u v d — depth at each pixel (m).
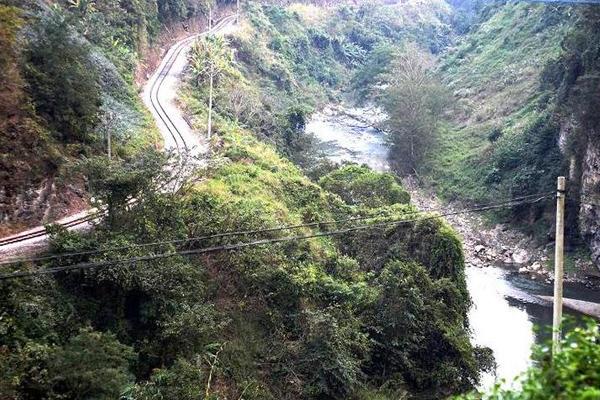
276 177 40.69
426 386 27.45
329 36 118.00
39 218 26.25
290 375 23.06
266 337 24.23
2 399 14.94
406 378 27.45
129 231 22.53
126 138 38.09
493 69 92.81
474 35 110.88
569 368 6.39
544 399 6.43
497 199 62.41
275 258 25.84
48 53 28.66
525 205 58.88
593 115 50.50
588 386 6.21
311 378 23.27
